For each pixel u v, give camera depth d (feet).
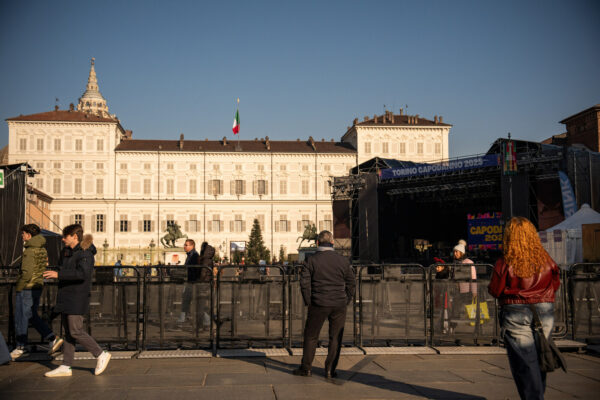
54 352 32.42
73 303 26.14
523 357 19.39
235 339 33.45
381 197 145.38
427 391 23.52
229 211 270.05
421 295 35.09
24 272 31.78
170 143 281.33
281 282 34.09
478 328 34.60
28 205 100.73
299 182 273.95
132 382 25.09
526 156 114.42
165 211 265.75
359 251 143.54
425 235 167.12
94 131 263.49
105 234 261.65
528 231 20.15
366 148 273.13
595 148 192.13
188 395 22.74
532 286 19.71
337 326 26.43
